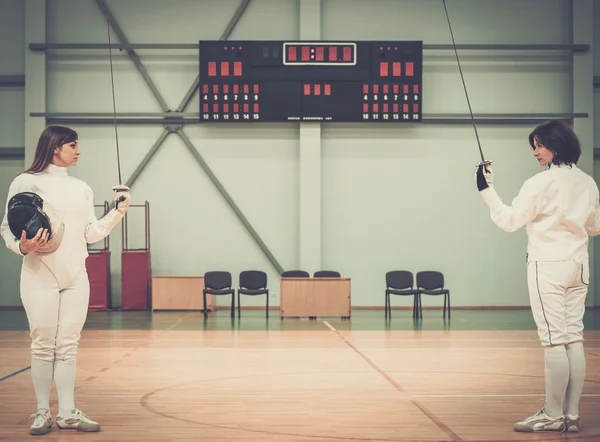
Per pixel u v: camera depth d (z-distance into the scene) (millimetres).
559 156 4023
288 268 14195
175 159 14195
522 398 5023
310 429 4000
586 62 14289
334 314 12078
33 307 3873
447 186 14266
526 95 14414
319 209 14008
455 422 4191
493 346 8336
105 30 14305
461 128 14289
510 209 3979
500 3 14461
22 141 14305
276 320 12000
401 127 14258
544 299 3900
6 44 14312
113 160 14156
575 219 3910
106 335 9641
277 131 14211
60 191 3982
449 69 14344
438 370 6422
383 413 4480
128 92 14234
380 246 14250
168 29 14320
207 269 14180
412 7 14383
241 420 4262
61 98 14250
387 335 9648
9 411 4555
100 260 13680
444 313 12422
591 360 7051
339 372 6297
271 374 6184
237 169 14195
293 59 13758
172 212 14180
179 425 4113
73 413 3979
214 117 13797
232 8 14312
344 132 14219
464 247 14266
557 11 14500
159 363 6902
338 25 14359
